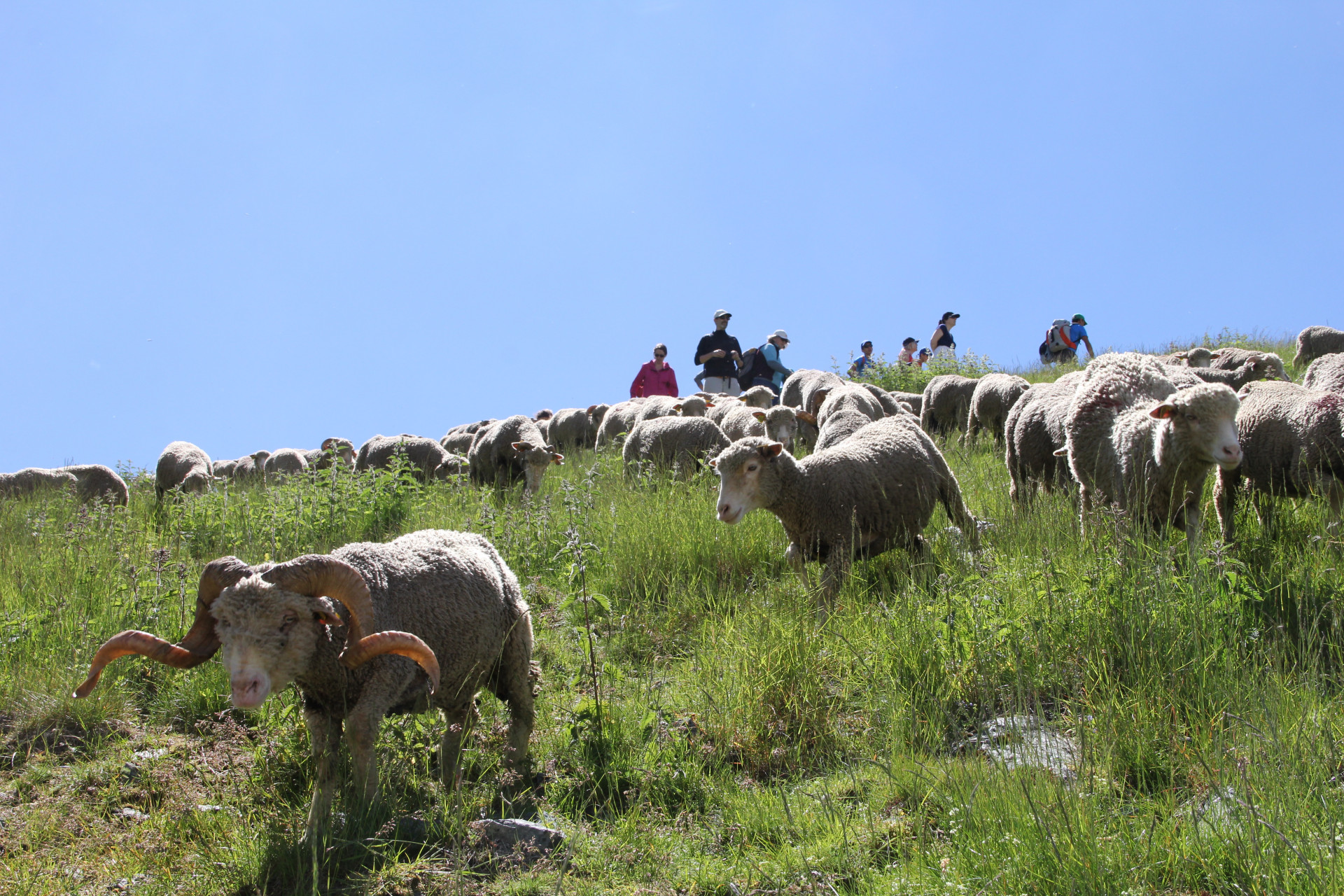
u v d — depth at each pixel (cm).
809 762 502
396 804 453
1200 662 479
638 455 1266
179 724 582
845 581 725
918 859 370
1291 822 335
